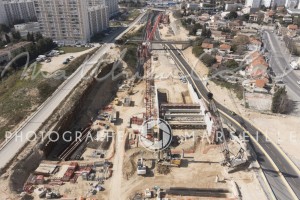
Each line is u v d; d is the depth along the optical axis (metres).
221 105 114.38
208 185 74.44
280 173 78.81
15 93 111.25
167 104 112.06
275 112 108.44
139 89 131.38
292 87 127.44
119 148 88.50
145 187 73.44
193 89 122.94
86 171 76.75
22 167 74.75
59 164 79.25
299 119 104.81
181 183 74.94
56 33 192.12
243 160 80.38
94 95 119.75
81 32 189.50
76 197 69.12
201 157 85.06
